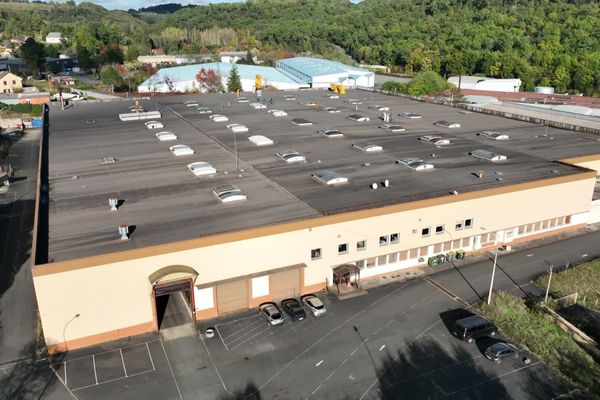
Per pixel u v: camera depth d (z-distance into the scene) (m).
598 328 37.47
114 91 135.75
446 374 32.06
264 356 33.59
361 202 42.38
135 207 41.06
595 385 31.19
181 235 36.16
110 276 33.34
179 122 71.38
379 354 33.88
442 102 91.25
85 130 66.81
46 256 33.28
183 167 51.03
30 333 36.06
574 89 141.62
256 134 64.19
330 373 32.06
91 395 30.00
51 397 29.88
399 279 43.38
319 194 43.94
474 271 44.88
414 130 67.75
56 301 32.47
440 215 44.19
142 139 61.75
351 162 52.84
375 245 42.19
